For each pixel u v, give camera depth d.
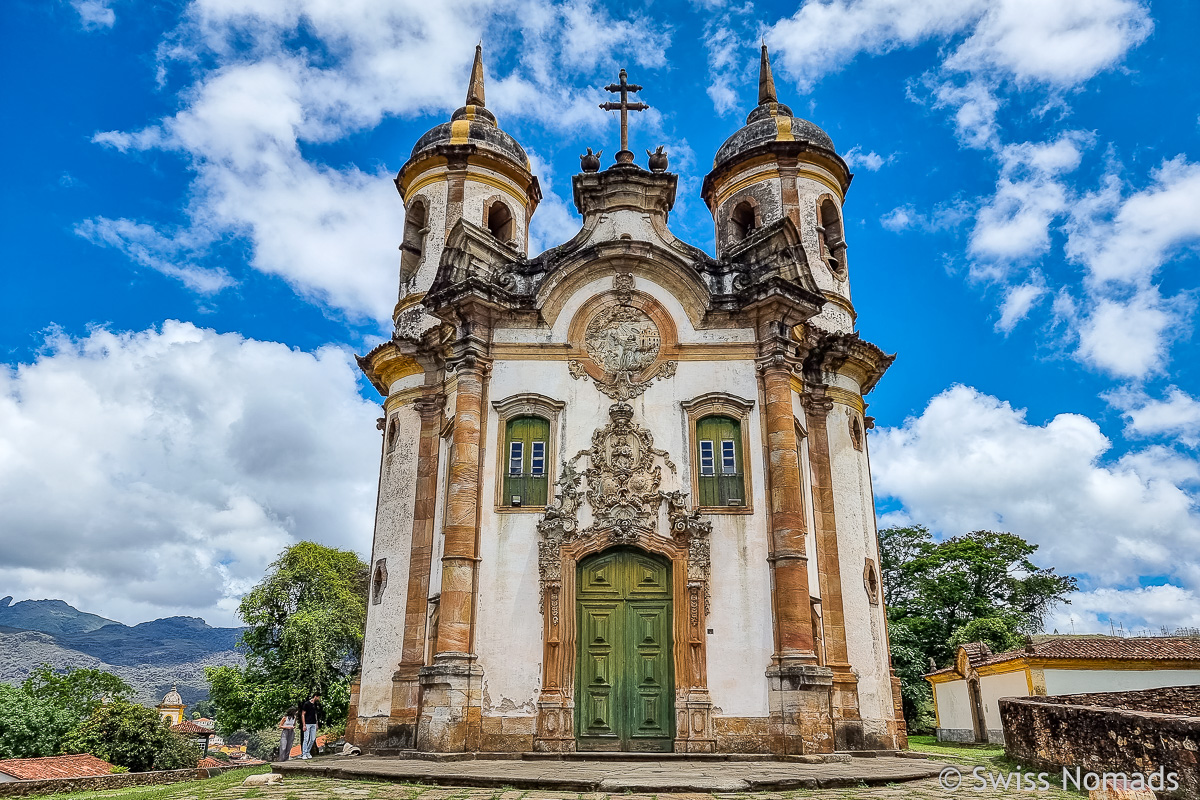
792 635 17.92
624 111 23.33
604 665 18.41
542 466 19.91
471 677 17.97
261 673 44.50
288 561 46.44
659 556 18.95
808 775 13.53
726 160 28.48
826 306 26.19
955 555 52.16
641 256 20.83
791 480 19.08
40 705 41.06
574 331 20.66
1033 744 15.49
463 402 19.89
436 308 21.19
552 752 17.19
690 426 19.91
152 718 41.00
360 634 44.75
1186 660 28.38
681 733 17.53
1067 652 28.67
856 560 22.86
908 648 45.75
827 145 29.05
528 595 18.66
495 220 29.00
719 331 20.67
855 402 24.86
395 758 17.62
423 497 22.81
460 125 28.52
